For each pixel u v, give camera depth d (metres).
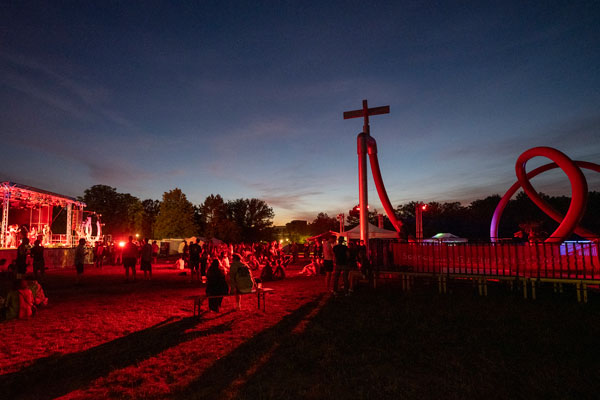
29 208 30.28
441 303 9.03
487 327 6.62
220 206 70.56
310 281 14.91
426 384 4.20
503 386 4.11
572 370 4.49
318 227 86.25
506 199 17.08
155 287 13.10
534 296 9.51
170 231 57.81
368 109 15.15
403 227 13.45
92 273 18.80
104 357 5.22
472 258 10.56
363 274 11.98
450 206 70.94
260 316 7.91
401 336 6.14
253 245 26.20
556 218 15.37
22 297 7.75
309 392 4.00
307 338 6.08
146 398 3.89
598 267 9.12
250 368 4.75
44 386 4.25
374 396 3.90
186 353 5.36
